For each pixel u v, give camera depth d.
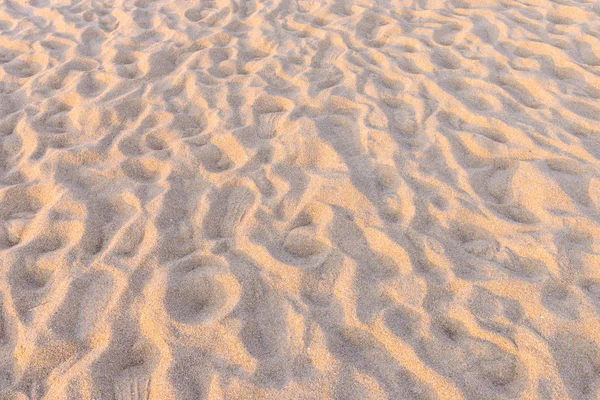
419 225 2.36
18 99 3.53
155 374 1.85
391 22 4.21
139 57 3.95
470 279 2.09
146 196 2.61
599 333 1.86
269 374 1.82
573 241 2.24
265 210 2.50
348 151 2.85
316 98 3.29
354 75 3.51
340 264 2.21
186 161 2.83
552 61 3.54
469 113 3.07
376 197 2.53
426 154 2.78
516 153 2.74
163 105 3.35
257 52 3.97
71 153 2.90
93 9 4.84
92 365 1.87
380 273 2.17
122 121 3.22
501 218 2.37
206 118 3.22
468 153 2.79
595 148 2.73
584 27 3.88
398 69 3.56
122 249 2.32
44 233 2.43
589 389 1.74
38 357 1.91
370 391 1.76
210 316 2.03
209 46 4.10
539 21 4.03
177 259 2.27
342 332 1.95
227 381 1.80
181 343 1.92
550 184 2.51
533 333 1.88
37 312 2.07
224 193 2.62
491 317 1.95
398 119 3.08
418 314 1.99
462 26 4.07
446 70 3.51
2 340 2.01
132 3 4.89
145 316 2.02
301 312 2.01
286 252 2.29
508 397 1.72
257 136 3.01
